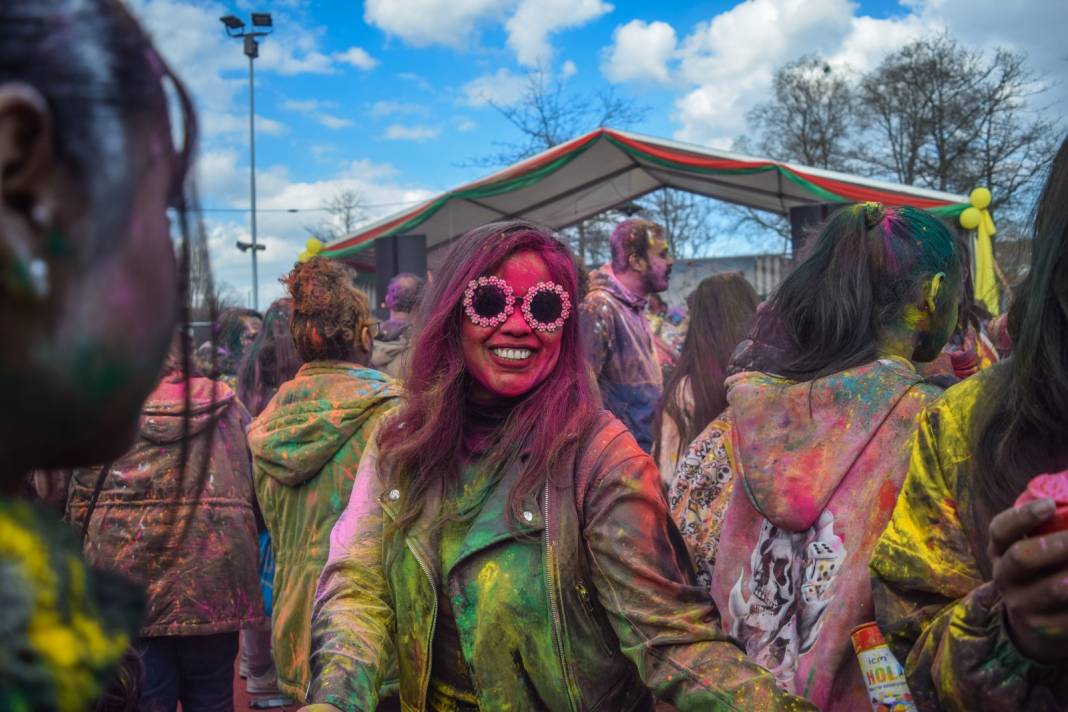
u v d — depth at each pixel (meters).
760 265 22.70
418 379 1.83
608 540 1.61
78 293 0.60
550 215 14.80
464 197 11.70
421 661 1.74
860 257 1.89
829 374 1.84
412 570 1.74
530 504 1.66
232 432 3.11
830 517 1.76
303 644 2.89
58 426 0.61
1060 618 0.98
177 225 0.76
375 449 1.92
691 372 3.38
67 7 0.60
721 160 11.16
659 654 1.54
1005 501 1.22
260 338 4.29
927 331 1.95
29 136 0.56
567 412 1.73
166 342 0.68
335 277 3.08
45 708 0.55
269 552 4.29
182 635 2.86
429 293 1.85
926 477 1.36
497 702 1.67
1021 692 1.07
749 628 1.89
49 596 0.58
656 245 5.08
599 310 4.94
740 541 1.97
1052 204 1.19
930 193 10.11
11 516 0.60
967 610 1.14
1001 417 1.26
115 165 0.61
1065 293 1.17
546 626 1.65
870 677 1.46
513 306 1.72
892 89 30.19
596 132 11.42
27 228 0.57
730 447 2.05
